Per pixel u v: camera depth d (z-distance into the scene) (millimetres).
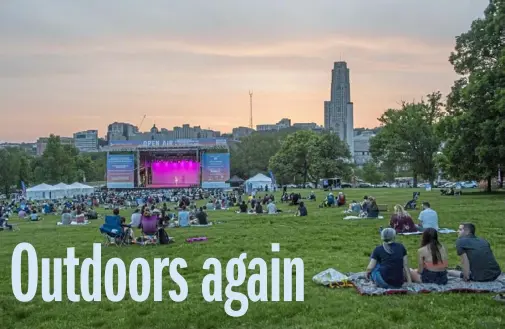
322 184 100562
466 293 10398
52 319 10039
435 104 81062
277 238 20422
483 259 11062
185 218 27719
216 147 89000
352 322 8828
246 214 37625
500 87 44188
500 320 8656
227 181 89125
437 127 52156
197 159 90938
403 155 84125
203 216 28156
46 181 123688
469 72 52312
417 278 11078
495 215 26219
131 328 9219
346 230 22250
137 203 58125
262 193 79250
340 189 87562
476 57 51031
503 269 12719
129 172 90062
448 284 10875
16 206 57531
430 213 19984
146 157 93125
